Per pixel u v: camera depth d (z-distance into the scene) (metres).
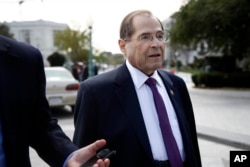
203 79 19.89
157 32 2.24
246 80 18.88
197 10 18.69
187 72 49.66
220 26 18.78
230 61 21.62
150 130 2.17
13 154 1.48
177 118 2.28
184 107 2.47
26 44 1.63
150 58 2.22
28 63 1.56
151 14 2.29
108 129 2.16
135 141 2.11
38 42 58.28
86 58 43.09
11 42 1.56
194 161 2.24
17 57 1.53
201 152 6.30
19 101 1.51
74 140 2.27
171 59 60.34
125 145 2.11
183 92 2.49
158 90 2.30
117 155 2.13
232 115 10.10
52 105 9.58
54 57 37.66
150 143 2.14
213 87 19.78
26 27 58.47
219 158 5.90
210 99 14.78
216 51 21.19
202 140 7.24
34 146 1.69
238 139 6.74
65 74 10.34
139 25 2.22
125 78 2.28
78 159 1.52
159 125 2.18
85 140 2.20
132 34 2.25
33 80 1.58
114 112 2.19
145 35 2.21
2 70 1.49
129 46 2.29
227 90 17.94
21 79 1.53
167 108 2.28
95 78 2.33
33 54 1.60
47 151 1.62
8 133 1.47
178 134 2.25
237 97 15.50
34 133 1.65
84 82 2.33
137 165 2.08
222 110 11.24
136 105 2.19
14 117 1.49
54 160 1.60
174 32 19.98
